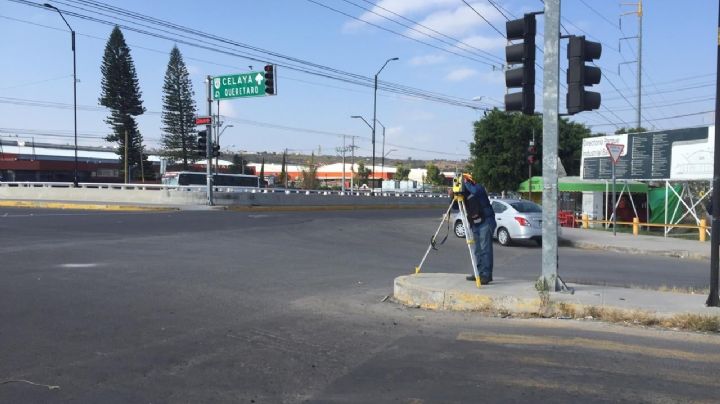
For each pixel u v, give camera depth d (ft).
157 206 103.55
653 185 95.61
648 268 45.44
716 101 24.25
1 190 130.93
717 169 24.22
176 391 15.85
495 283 29.07
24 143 323.37
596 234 72.79
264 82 95.61
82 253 42.57
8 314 23.85
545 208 27.20
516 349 20.01
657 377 17.04
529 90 28.14
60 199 122.42
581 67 26.50
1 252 41.93
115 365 17.92
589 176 91.66
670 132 76.89
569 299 25.35
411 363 18.44
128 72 233.76
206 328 22.58
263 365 18.17
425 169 465.88
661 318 23.30
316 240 58.44
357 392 15.85
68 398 15.23
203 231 61.87
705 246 60.29
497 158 140.97
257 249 49.26
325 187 322.34
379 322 24.18
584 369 17.79
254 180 177.27
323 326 23.34
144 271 35.63
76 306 25.62
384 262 44.68
